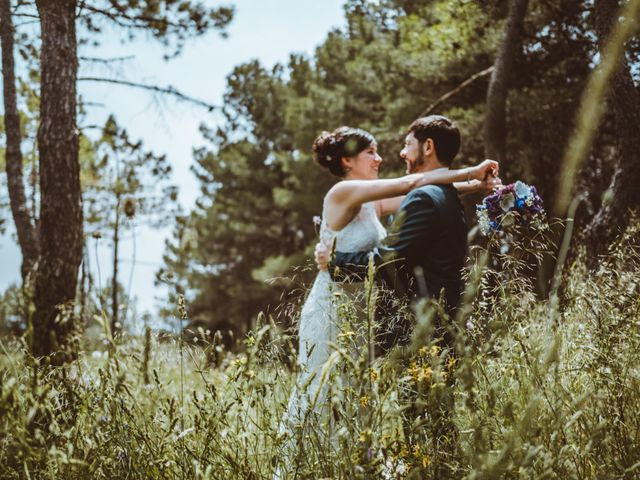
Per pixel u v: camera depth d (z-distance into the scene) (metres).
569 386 1.88
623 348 1.91
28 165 7.68
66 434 1.68
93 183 9.68
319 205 16.69
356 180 2.88
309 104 15.16
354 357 2.15
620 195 4.80
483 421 1.61
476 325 1.90
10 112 5.80
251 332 1.85
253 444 1.98
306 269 2.14
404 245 2.33
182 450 1.84
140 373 1.88
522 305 2.00
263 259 24.59
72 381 1.95
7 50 5.84
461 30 8.75
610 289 2.10
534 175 8.67
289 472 1.83
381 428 1.61
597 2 5.44
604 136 8.06
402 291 2.31
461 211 2.51
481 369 1.76
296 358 1.79
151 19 6.18
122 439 1.81
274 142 23.98
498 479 1.44
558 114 8.63
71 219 4.38
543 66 9.60
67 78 4.57
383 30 13.36
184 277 24.14
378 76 13.24
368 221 2.76
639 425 1.76
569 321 2.05
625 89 5.08
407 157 2.68
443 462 1.68
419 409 1.66
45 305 4.09
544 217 2.15
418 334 1.64
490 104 7.86
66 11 4.63
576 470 1.65
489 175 2.61
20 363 1.89
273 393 1.88
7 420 1.62
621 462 1.68
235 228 24.08
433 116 2.66
